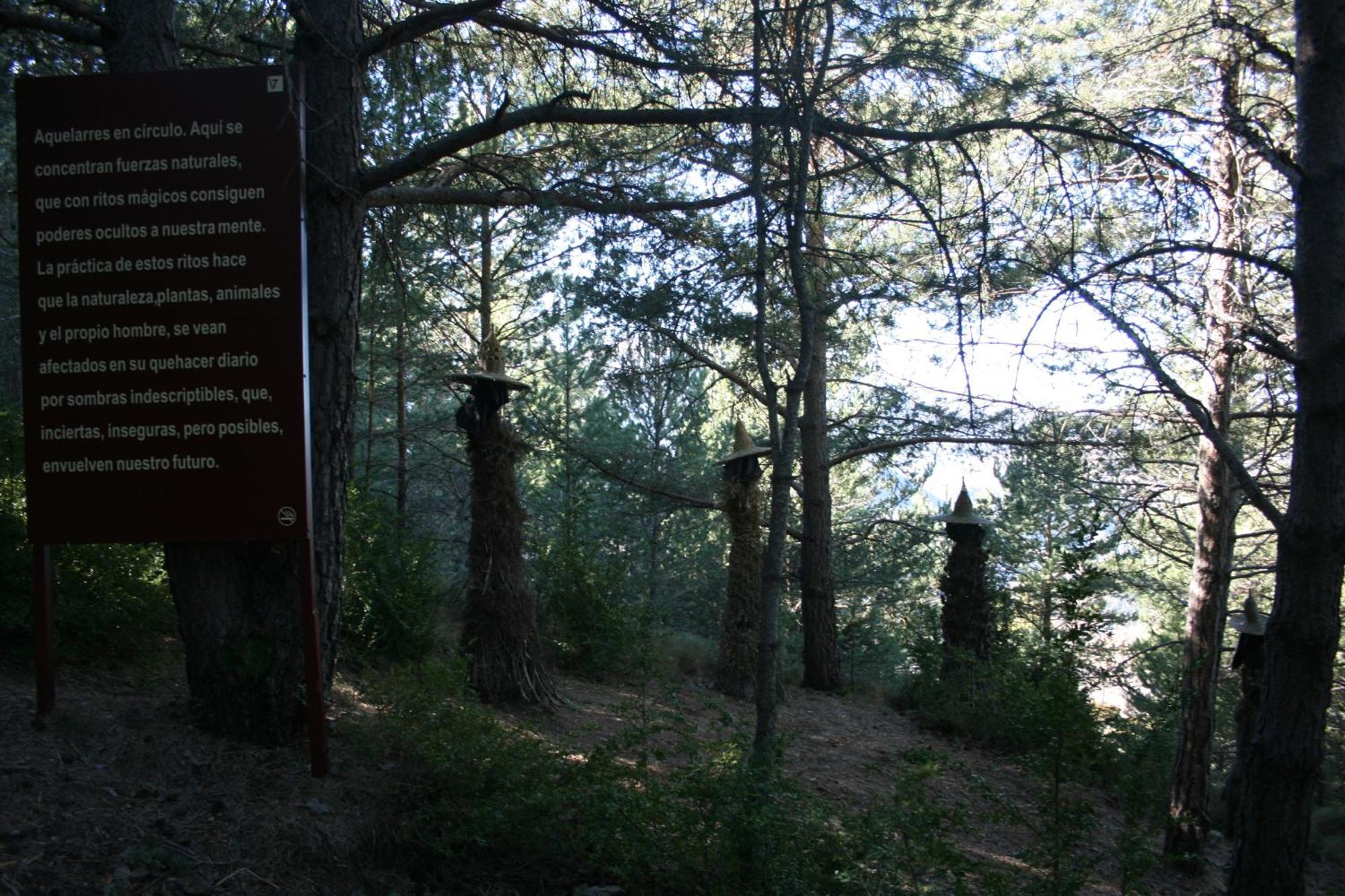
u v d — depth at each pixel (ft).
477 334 48.49
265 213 18.03
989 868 18.31
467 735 19.10
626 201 26.14
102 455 17.97
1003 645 46.03
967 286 19.58
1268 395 34.04
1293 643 16.02
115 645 22.70
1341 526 15.70
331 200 20.06
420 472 57.11
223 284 18.01
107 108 18.17
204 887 14.47
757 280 18.67
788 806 17.01
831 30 17.65
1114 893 22.56
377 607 30.68
